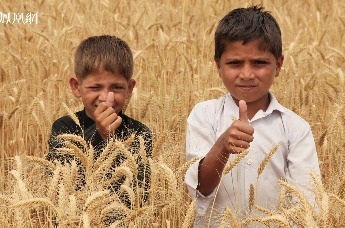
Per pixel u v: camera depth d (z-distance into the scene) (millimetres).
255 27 5109
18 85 9258
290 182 5281
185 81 9875
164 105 7672
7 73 11125
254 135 5344
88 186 4992
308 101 9023
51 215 5176
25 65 10586
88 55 5914
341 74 9188
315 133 8391
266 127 5359
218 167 5008
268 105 5492
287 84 9586
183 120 8266
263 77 5184
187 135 5508
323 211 4242
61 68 10586
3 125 8398
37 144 8602
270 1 18781
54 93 9906
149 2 18016
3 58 12258
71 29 13539
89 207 4434
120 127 5922
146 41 12594
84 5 16984
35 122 9078
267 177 5312
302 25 15859
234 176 5324
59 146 5859
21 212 4723
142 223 5223
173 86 9094
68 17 15844
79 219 4520
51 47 11734
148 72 10992
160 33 11711
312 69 10812
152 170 4980
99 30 14188
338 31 15195
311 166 5293
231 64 5227
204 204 5309
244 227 5117
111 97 5414
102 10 16562
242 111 4707
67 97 9297
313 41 13836
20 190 4648
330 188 6027
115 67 5898
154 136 7457
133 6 17250
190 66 10008
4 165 8266
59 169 4895
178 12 16578
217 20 15391
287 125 5395
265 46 5121
